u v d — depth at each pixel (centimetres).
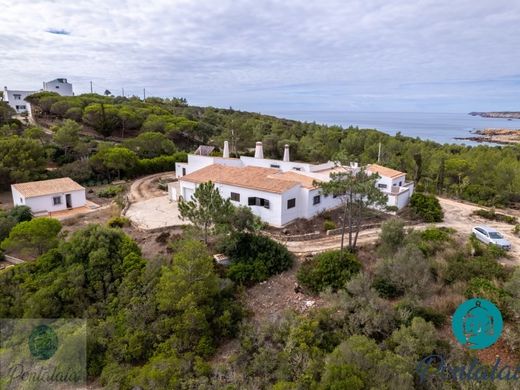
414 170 5122
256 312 1708
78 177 4069
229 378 1307
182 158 5097
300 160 6000
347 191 2138
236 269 1903
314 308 1669
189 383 1287
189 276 1636
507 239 2527
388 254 1983
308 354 1330
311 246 2288
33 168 3794
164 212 2952
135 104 8381
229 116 10600
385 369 1120
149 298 1666
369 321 1452
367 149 6291
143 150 5191
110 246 1962
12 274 1834
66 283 1769
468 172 4919
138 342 1509
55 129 5594
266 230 2502
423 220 2956
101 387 1397
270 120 10656
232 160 3722
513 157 5878
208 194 2081
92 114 6241
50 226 2159
